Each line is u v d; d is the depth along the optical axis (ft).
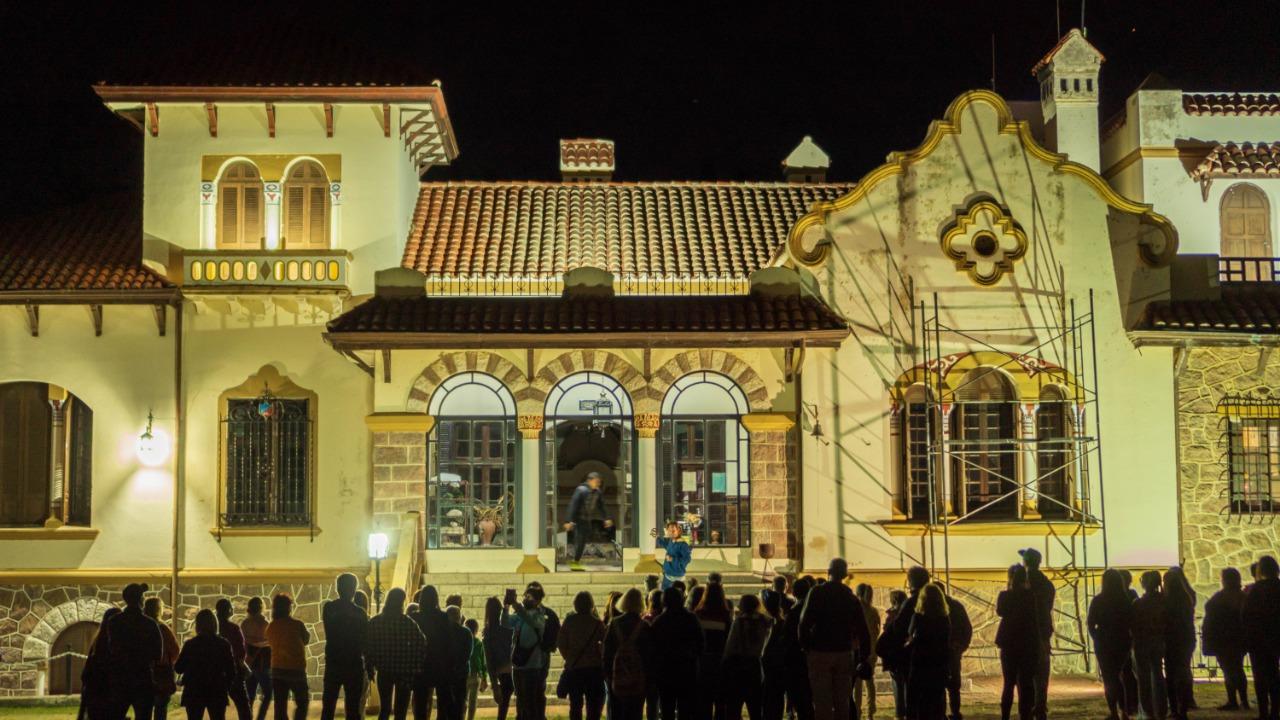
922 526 82.64
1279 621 56.18
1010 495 83.87
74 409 87.81
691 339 81.51
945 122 84.99
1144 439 84.69
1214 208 95.45
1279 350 85.71
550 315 83.71
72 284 85.35
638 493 84.38
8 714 72.90
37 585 85.51
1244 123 98.27
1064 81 100.12
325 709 54.34
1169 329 83.20
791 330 80.89
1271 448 85.56
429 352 84.94
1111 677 57.41
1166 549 84.12
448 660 55.36
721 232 94.89
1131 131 98.53
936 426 79.30
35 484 87.40
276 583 85.35
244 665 59.77
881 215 84.79
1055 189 85.35
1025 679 54.34
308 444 86.53
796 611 53.16
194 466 86.63
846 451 83.51
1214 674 81.71
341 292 85.76
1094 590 83.25
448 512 84.99
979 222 84.89
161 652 52.95
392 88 87.56
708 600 53.21
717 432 85.15
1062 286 84.94
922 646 51.08
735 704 52.34
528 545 84.02
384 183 89.15
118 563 85.92
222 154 89.04
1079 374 84.58
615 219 96.78
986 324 84.48
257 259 85.76
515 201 99.55
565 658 54.85
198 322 87.30
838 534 83.10
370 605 83.30
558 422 85.15
